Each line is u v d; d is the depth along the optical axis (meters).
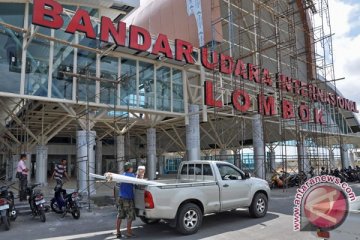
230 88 22.62
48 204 13.08
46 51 15.06
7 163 27.47
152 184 8.70
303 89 25.12
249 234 8.77
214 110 19.97
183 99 19.88
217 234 8.84
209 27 22.95
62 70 15.38
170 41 18.73
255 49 26.42
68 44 14.94
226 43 26.67
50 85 14.89
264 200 11.18
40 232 9.55
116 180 8.40
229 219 10.75
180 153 41.75
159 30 27.47
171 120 22.84
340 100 30.48
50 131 22.72
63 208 11.67
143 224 10.38
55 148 37.56
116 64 17.22
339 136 34.59
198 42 23.55
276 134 31.11
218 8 23.47
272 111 21.94
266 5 26.27
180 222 8.81
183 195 8.98
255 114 24.14
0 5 14.68
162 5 27.98
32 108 18.66
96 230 9.71
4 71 13.90
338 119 35.69
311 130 27.84
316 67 30.30
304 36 31.16
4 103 18.75
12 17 14.89
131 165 9.45
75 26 14.23
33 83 14.50
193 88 21.36
